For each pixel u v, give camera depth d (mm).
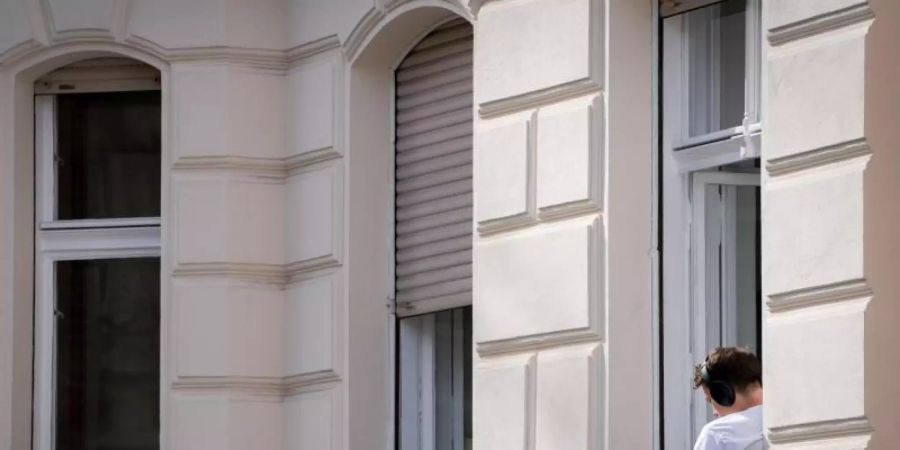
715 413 10375
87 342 13984
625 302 11008
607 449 10914
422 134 12836
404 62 13000
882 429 9578
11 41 13852
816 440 9797
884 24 9719
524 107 11555
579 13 11242
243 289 13336
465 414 12539
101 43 13734
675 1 11109
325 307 13016
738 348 10164
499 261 11578
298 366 13180
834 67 9805
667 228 11094
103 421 13930
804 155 9922
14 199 13875
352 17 12930
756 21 10688
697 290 10984
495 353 11609
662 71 11172
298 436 13148
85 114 14094
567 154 11242
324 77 13141
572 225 11203
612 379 10938
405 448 12875
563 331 11172
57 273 14047
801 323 9867
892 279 9664
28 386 13906
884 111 9703
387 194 13016
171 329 13391
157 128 14008
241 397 13281
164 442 13352
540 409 11297
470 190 12438
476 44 11852
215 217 13383
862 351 9602
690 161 11016
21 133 13938
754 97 10656
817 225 9836
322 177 13109
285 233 13375
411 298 12867
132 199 14008
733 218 10914
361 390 12875
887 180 9688
